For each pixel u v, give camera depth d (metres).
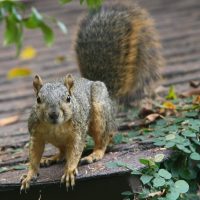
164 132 8.59
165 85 11.80
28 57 16.02
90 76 10.12
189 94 10.45
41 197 7.79
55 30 18.53
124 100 10.64
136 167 7.52
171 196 7.26
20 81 14.22
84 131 7.94
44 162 8.42
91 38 10.34
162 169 7.54
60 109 7.32
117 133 9.09
